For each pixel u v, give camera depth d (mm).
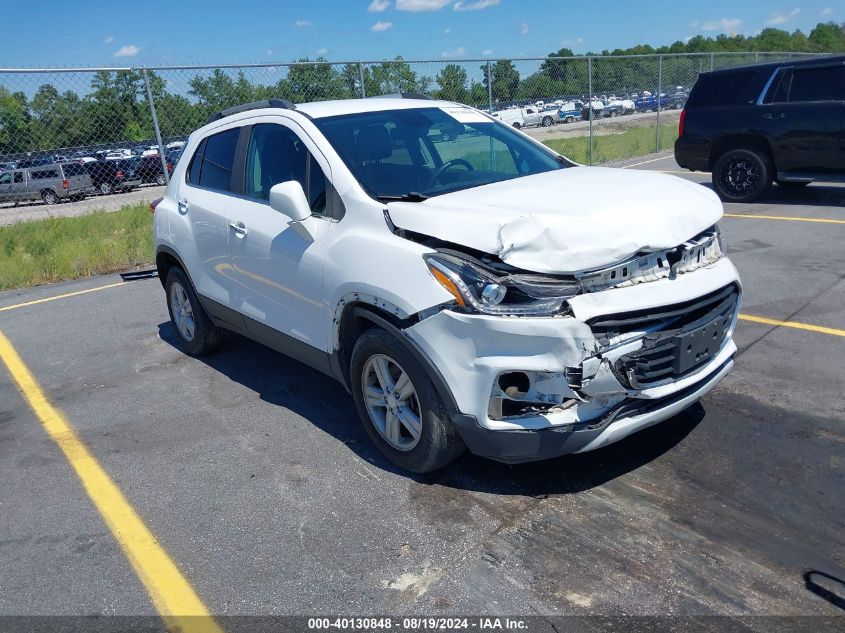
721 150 10586
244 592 2914
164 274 5887
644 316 3100
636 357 3084
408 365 3365
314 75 11695
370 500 3502
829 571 2805
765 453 3674
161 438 4355
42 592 3010
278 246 4160
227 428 4430
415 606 2758
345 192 3779
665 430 3975
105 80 10570
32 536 3426
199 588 2961
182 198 5312
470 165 4340
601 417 3107
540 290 2988
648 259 3158
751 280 6598
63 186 15023
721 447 3758
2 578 3119
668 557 2938
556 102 15664
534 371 3006
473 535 3168
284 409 4656
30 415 4852
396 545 3137
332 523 3334
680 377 3285
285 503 3537
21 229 12070
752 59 21719
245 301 4668
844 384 4375
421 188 3904
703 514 3205
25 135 10656
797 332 5270
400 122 4414
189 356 5809
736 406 4191
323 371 4168
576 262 2992
